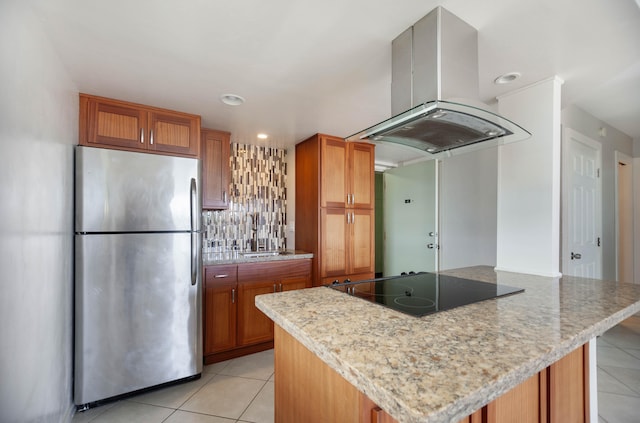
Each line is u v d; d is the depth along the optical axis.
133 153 1.96
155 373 2.00
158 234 2.02
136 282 1.94
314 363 0.95
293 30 1.38
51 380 1.43
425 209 3.53
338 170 3.09
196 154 2.42
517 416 0.95
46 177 1.38
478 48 1.50
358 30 1.38
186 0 1.18
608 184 3.25
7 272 0.99
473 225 2.85
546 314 1.03
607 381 2.10
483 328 0.90
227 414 1.81
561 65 1.67
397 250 3.97
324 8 1.23
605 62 1.64
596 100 2.64
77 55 1.57
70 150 1.77
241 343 2.62
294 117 2.53
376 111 2.39
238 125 2.73
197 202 2.17
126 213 1.92
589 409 1.30
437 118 1.27
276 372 1.20
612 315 1.03
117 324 1.88
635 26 1.34
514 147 1.97
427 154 1.87
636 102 2.69
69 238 1.72
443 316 1.01
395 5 1.22
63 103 1.65
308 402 0.98
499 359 0.69
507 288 1.42
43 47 1.34
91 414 1.79
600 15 1.26
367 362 0.68
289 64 1.68
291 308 1.10
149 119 2.25
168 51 1.54
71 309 1.74
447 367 0.66
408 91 1.38
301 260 2.94
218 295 2.53
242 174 3.31
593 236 2.93
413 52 1.35
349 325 0.93
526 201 1.90
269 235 3.44
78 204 1.78
